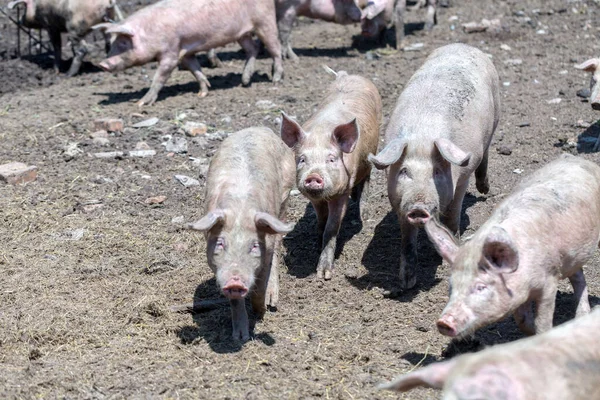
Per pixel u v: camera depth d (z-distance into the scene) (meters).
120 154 12.18
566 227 7.05
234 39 14.97
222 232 7.30
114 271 9.09
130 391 6.96
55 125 13.50
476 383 4.41
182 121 13.58
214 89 15.29
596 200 7.40
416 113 8.95
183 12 14.43
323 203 9.59
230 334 7.92
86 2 16.06
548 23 18.69
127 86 15.61
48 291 8.65
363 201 10.40
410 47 17.58
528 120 13.29
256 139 8.52
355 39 17.98
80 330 7.95
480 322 6.54
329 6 17.02
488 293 6.51
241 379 7.10
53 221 10.26
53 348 7.71
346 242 9.95
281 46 16.95
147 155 12.23
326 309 8.45
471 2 20.59
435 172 8.52
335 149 8.88
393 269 9.28
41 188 11.21
